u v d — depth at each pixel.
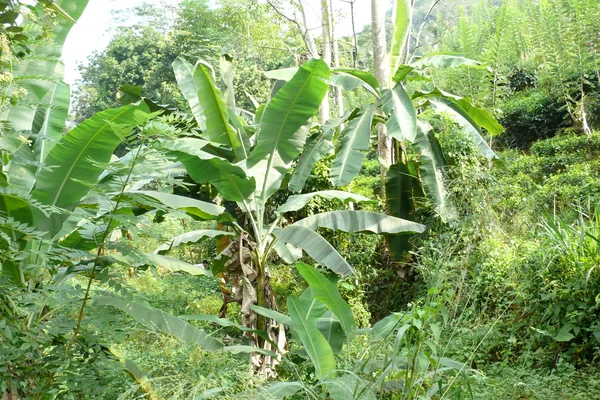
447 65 10.57
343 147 9.09
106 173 5.91
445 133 10.25
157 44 34.34
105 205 5.87
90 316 4.37
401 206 10.30
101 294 4.81
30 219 4.99
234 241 7.50
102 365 4.39
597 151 15.72
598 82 17.94
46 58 5.09
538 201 10.45
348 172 8.67
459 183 9.44
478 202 9.00
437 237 9.30
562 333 6.61
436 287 4.24
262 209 7.57
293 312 5.31
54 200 5.23
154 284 11.73
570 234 7.35
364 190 12.48
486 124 10.69
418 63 10.71
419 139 9.98
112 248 4.49
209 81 7.34
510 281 6.95
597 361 6.57
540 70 21.23
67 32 5.99
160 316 5.38
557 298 6.74
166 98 30.75
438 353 4.46
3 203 4.83
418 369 4.10
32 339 3.99
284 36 26.27
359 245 10.49
